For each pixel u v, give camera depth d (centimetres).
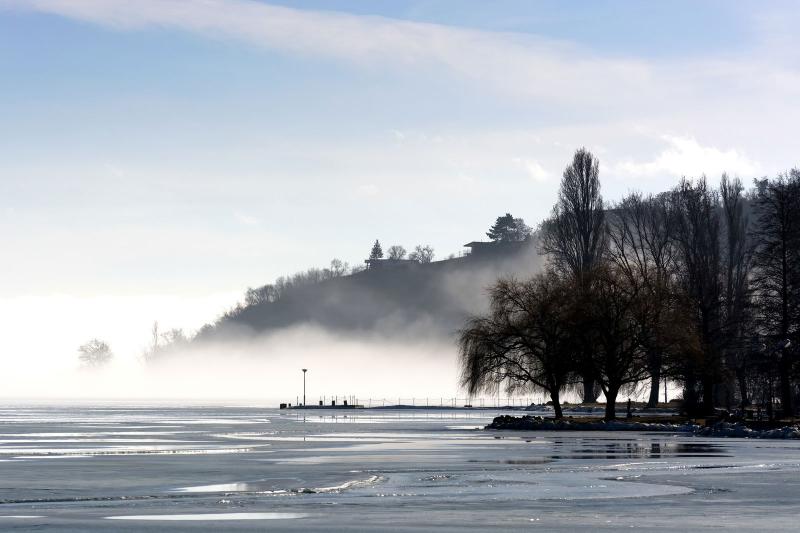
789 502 4281
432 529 3488
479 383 12950
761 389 14712
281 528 3503
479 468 5881
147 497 4409
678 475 5491
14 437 9494
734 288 16212
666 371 13025
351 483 4950
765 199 14612
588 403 17950
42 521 3681
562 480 5181
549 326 12794
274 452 7288
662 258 16912
